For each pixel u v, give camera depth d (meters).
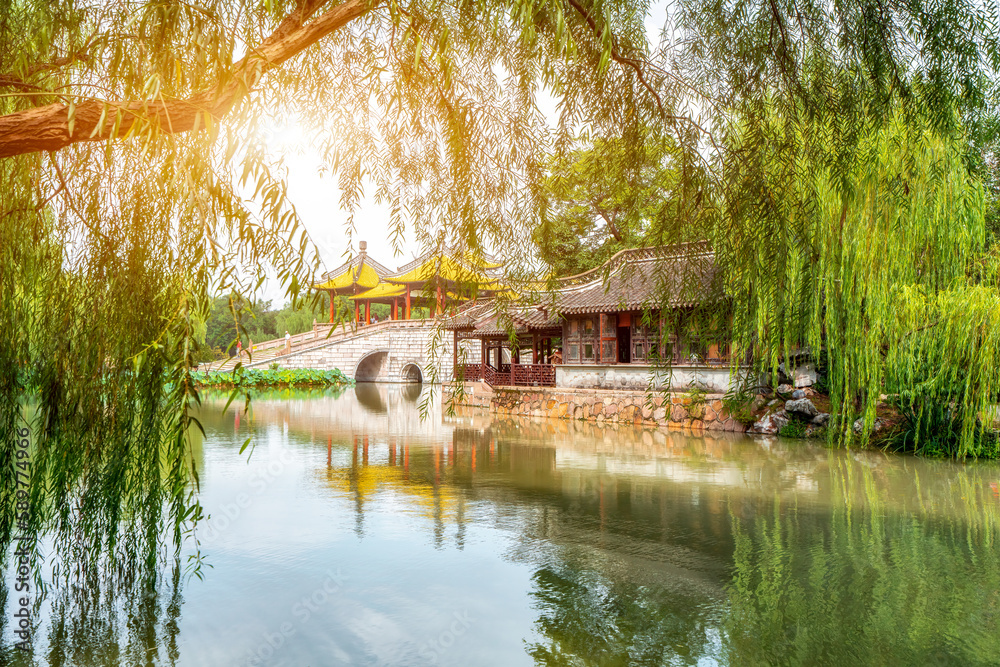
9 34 3.21
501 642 4.16
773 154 3.31
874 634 4.34
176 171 2.19
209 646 4.07
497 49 3.18
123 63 2.46
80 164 3.50
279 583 5.15
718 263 3.41
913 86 3.33
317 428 17.22
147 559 4.77
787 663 3.91
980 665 3.88
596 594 5.04
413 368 42.38
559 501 8.29
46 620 4.39
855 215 9.81
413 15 2.50
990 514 7.61
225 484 9.14
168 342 3.33
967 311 10.27
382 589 5.08
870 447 12.73
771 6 3.28
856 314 10.95
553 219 3.62
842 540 6.52
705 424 16.38
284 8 2.76
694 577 5.40
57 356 3.99
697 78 3.36
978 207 10.34
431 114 3.30
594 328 19.59
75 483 4.27
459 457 12.06
